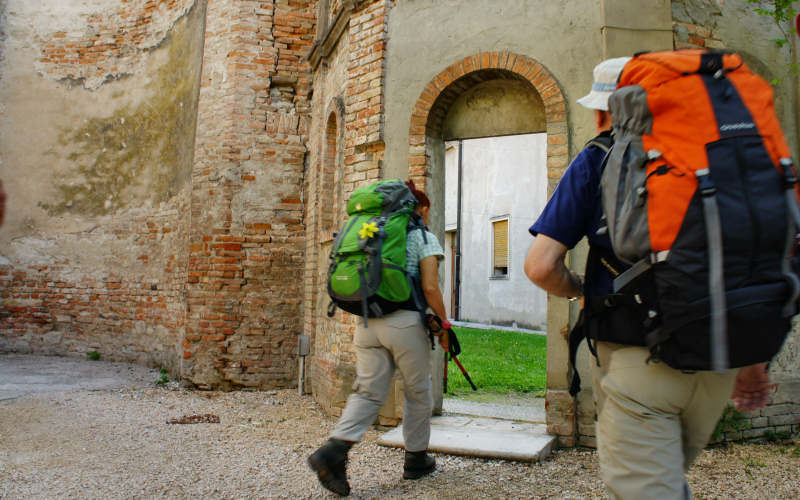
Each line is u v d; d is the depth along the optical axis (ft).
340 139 19.85
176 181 26.23
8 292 30.63
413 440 11.60
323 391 19.03
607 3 14.71
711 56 4.89
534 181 55.36
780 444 14.53
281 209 23.40
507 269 57.98
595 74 6.26
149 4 29.81
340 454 10.29
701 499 10.72
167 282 26.13
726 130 4.58
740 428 14.52
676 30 14.89
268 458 13.25
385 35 17.74
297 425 16.70
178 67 27.12
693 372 4.90
